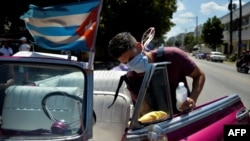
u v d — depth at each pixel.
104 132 3.54
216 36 82.56
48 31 2.96
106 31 29.98
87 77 2.71
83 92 2.67
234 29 73.75
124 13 30.38
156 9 32.59
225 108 3.85
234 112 3.94
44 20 2.97
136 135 2.79
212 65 43.38
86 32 2.79
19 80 2.71
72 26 2.86
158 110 3.12
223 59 55.19
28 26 3.12
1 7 19.75
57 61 2.74
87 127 2.56
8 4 19.55
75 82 2.72
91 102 2.65
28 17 3.04
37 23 3.01
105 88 4.60
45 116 2.60
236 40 70.94
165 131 2.89
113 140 3.51
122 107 3.54
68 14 2.86
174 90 3.69
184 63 3.74
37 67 2.74
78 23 2.84
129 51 3.11
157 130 2.76
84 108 2.61
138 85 3.35
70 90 2.68
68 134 2.51
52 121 2.58
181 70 3.76
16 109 2.62
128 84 3.41
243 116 4.03
